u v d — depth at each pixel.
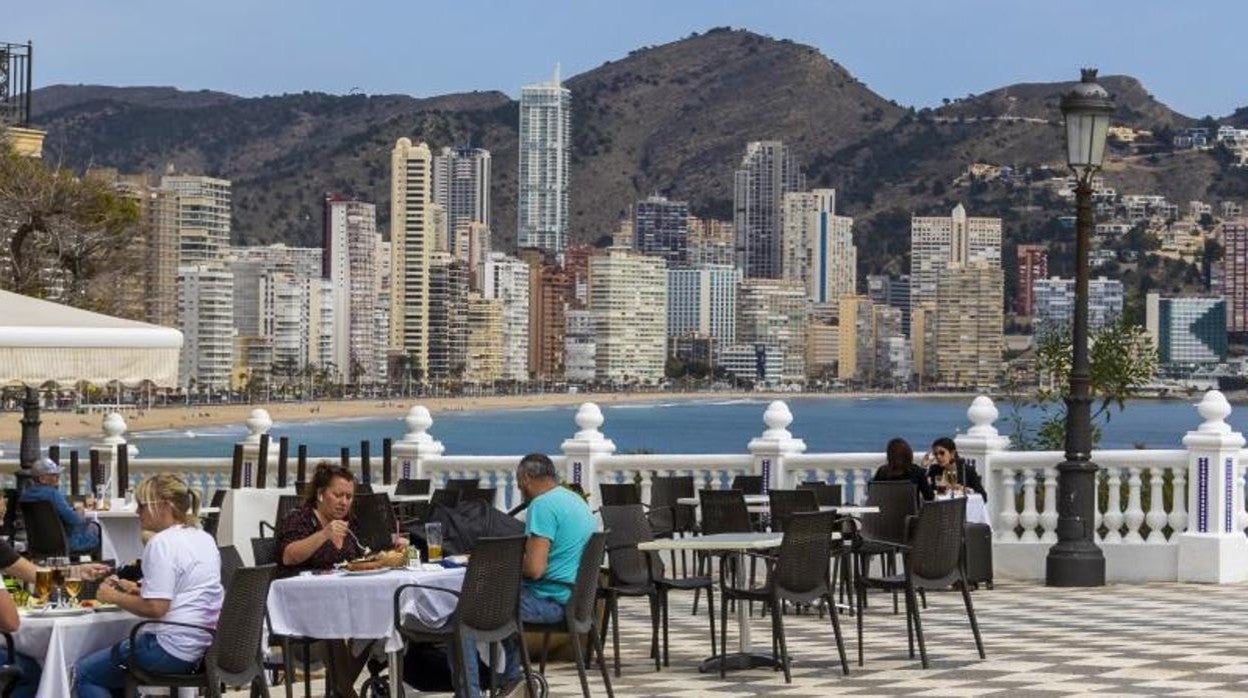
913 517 17.27
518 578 12.61
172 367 16.94
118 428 28.62
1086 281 22.17
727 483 24.45
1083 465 22.08
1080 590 21.75
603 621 15.95
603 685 14.76
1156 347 32.41
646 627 18.77
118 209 41.62
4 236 41.09
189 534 11.55
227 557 12.95
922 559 15.59
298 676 15.14
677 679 15.10
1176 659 15.85
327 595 12.67
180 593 11.39
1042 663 15.66
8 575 12.98
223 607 11.18
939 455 22.06
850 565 21.02
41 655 11.32
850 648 16.88
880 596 21.39
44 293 41.03
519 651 13.20
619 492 21.28
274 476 27.17
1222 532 22.34
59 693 11.10
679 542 15.19
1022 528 24.22
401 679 12.73
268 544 13.78
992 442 23.16
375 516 15.25
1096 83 22.14
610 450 24.78
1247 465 22.98
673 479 21.88
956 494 21.73
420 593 12.70
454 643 12.20
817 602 19.73
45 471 17.78
